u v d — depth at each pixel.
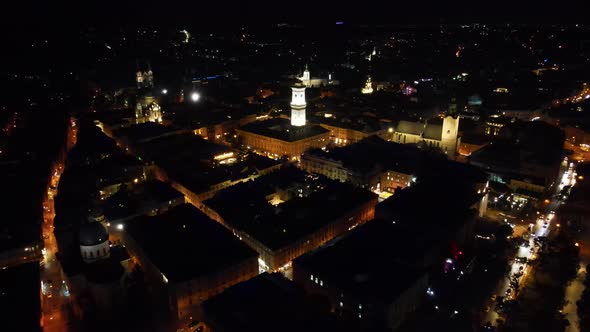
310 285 144.38
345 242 157.50
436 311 139.75
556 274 154.38
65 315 138.38
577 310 138.62
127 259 151.25
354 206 188.00
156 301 146.50
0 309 126.62
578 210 198.88
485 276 155.88
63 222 157.88
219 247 154.75
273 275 142.62
